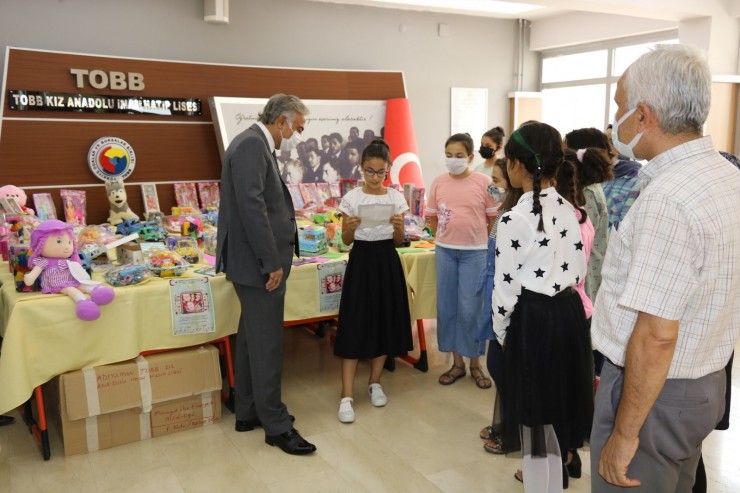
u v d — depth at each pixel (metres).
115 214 4.61
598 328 1.41
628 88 1.31
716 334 1.29
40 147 4.68
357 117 5.97
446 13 6.96
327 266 3.26
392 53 6.68
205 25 5.60
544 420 2.01
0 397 2.49
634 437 1.28
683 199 1.20
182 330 2.88
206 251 3.51
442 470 2.62
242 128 5.37
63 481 2.52
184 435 2.93
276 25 5.95
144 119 5.08
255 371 2.71
